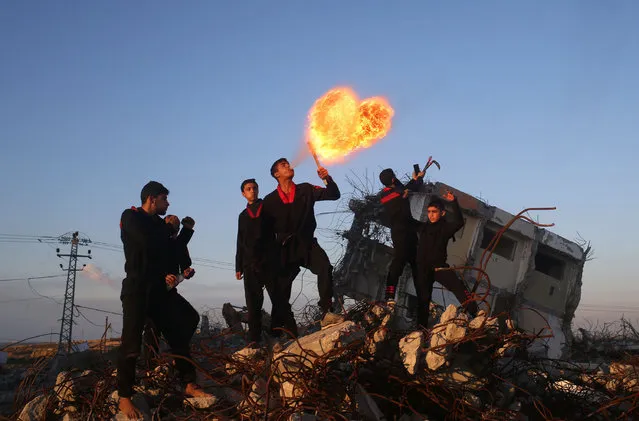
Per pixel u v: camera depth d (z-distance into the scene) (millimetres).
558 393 6773
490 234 22406
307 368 5652
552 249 22703
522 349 7117
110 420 5695
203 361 7211
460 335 5898
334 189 7363
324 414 5352
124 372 5676
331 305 7348
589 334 14414
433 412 5941
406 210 8289
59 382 6191
